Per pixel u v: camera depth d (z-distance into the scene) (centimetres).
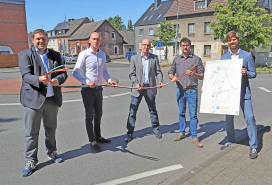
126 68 2834
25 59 332
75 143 473
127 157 409
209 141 480
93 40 411
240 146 411
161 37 3103
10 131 552
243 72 364
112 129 562
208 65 402
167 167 372
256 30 1969
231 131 423
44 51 353
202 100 398
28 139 348
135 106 472
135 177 342
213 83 392
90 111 432
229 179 310
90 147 453
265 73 2077
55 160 389
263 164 347
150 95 473
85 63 417
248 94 381
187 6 3253
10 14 3272
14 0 3272
